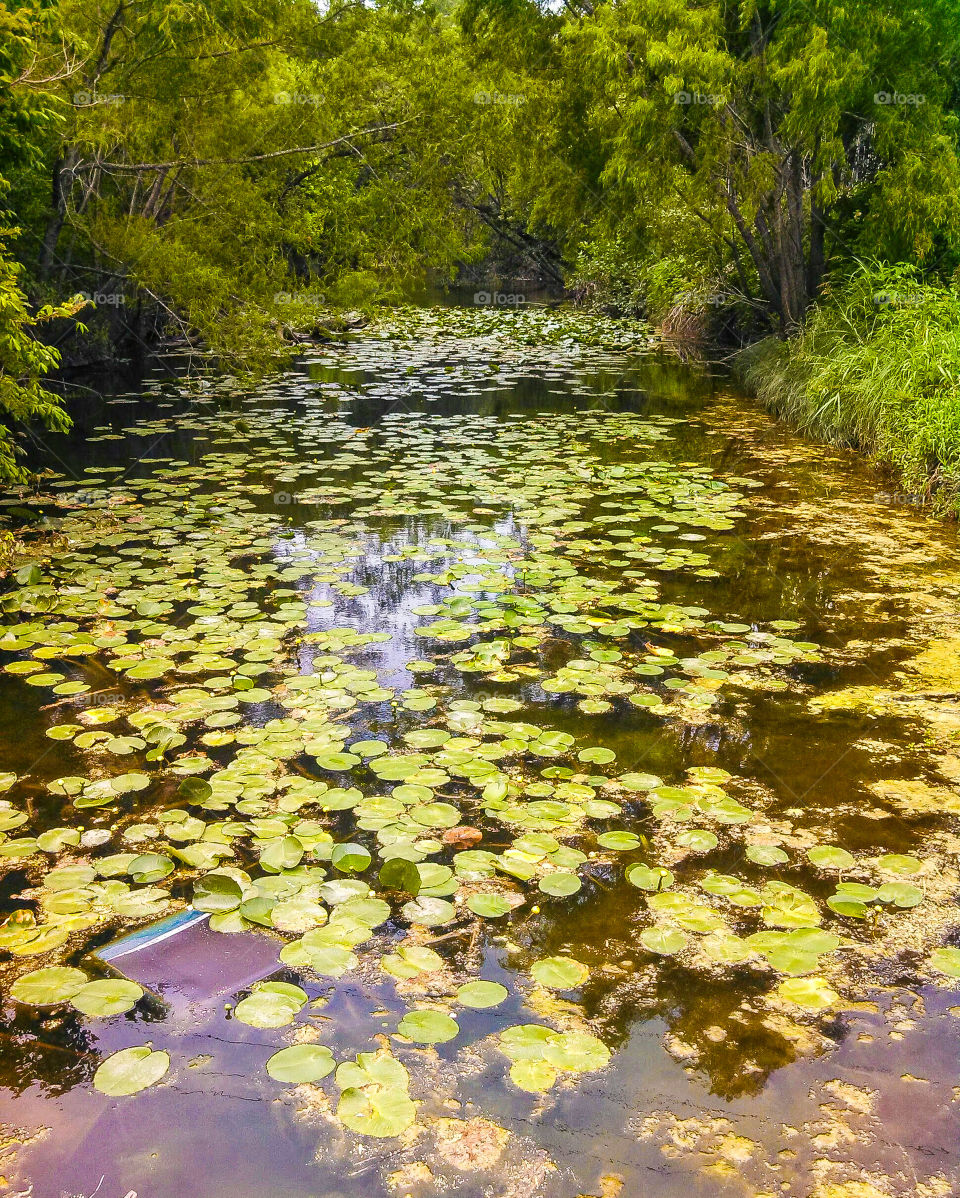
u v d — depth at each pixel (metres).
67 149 8.96
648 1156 1.62
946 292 7.83
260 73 10.18
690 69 8.42
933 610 4.15
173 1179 1.58
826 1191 1.55
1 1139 1.66
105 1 8.38
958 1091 1.76
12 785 2.74
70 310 5.04
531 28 12.05
